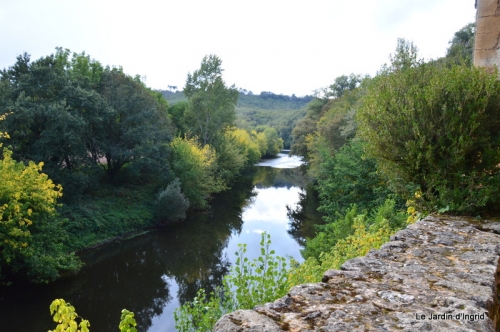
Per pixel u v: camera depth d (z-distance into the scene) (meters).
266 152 73.94
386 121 4.33
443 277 2.31
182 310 5.18
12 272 13.70
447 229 3.49
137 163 23.16
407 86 4.52
